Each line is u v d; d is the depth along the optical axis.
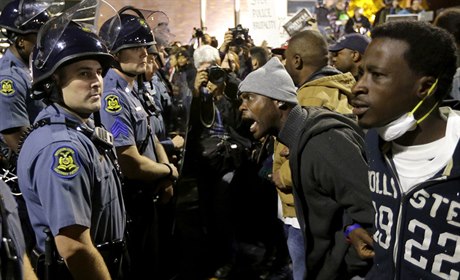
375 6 6.85
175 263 4.41
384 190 1.71
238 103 4.88
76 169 2.22
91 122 2.57
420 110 1.62
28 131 2.37
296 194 2.50
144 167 3.48
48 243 2.29
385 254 1.71
